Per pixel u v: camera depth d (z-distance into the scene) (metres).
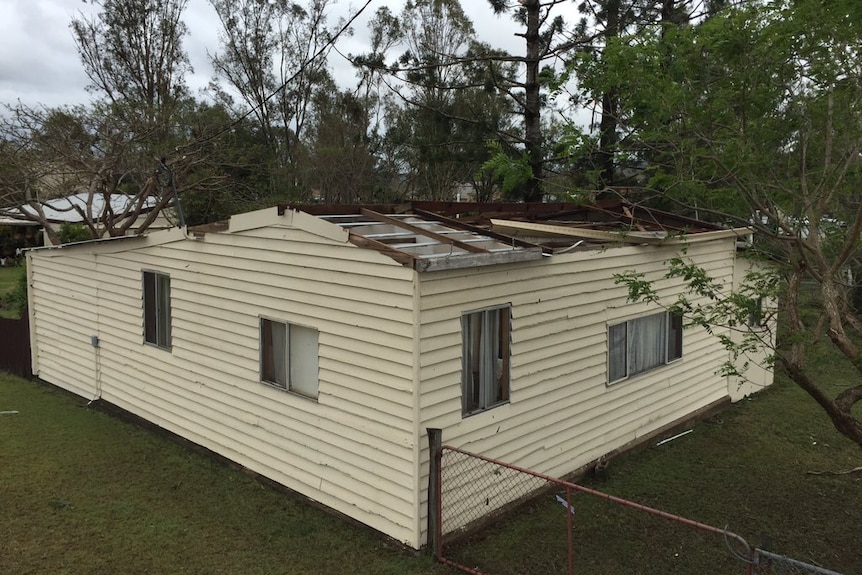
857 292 11.85
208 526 6.92
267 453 8.05
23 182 19.94
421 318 6.22
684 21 14.45
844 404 6.03
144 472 8.32
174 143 21.80
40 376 12.73
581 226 9.92
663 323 9.82
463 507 6.85
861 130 6.23
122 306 10.44
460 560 6.34
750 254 7.76
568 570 5.81
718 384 11.30
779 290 6.54
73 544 6.46
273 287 7.79
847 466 8.95
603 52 7.48
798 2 5.93
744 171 6.55
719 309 6.66
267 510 7.33
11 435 9.52
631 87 7.09
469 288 6.71
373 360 6.65
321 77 37.25
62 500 7.41
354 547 6.53
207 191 23.02
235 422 8.50
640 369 9.47
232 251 8.32
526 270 7.40
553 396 7.94
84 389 11.52
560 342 7.97
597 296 8.48
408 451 6.36
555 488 7.99
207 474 8.30
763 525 7.27
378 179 33.31
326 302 7.12
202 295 8.86
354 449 6.95
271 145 34.09
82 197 32.44
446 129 19.39
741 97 6.39
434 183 28.94
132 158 20.62
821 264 6.18
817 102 6.37
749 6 6.37
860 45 5.95
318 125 35.34
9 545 6.39
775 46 6.14
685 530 7.08
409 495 6.39
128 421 10.31
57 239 20.02
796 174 6.83
